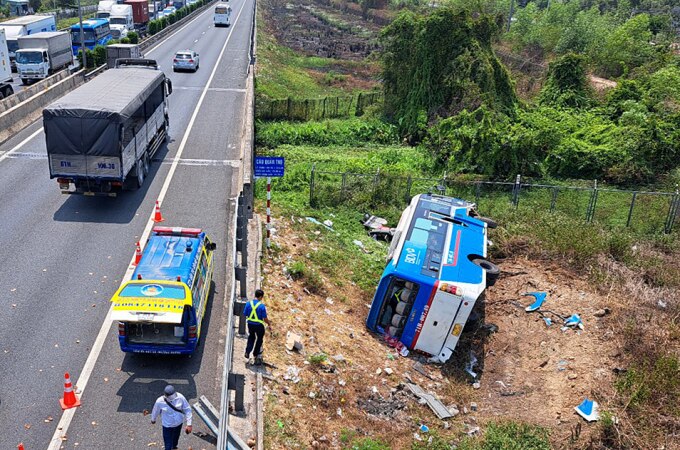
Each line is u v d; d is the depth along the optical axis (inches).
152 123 950.4
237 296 593.0
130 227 746.8
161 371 495.2
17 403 448.5
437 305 607.2
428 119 1444.4
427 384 575.2
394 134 1454.2
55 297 585.3
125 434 428.5
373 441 462.0
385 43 1642.5
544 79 1861.5
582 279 739.4
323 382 519.5
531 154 1156.5
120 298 476.7
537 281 739.4
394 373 576.1
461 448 472.4
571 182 1154.7
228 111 1331.2
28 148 1018.1
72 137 735.7
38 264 643.5
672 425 501.7
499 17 1565.0
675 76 1549.0
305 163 1149.7
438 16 1453.0
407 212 797.9
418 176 1130.0
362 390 531.8
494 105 1392.7
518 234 848.3
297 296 657.6
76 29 2030.0
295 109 1560.0
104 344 524.1
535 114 1412.4
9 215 759.7
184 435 431.5
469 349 636.1
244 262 639.8
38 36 1640.0
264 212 867.4
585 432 501.0
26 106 1152.8
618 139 1226.6
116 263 658.2
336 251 804.6
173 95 1449.3
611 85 1857.8
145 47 2159.2
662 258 838.5
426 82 1465.3
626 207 1032.2
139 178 861.2
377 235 894.4
